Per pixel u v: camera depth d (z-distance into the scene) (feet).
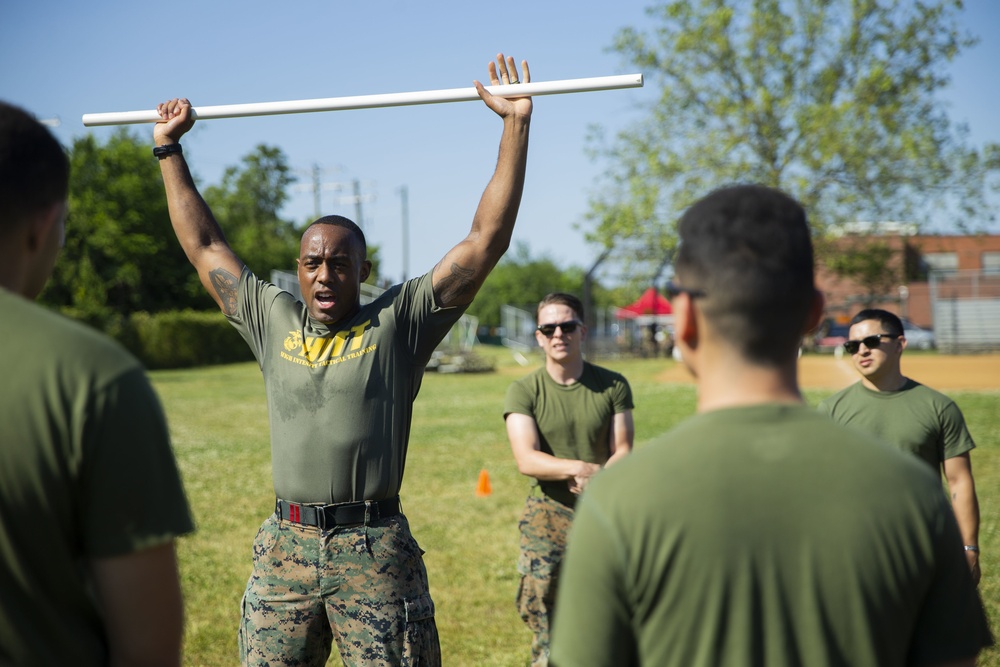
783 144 90.74
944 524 4.35
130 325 117.50
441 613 17.63
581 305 13.52
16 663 4.63
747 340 4.49
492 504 27.58
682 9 91.56
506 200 9.47
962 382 64.08
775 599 4.18
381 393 9.52
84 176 143.33
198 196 10.68
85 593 4.87
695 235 4.64
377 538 9.31
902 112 89.51
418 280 9.97
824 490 4.27
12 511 4.58
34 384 4.60
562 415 13.19
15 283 5.04
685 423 4.62
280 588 9.37
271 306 10.11
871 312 12.31
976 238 95.66
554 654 4.38
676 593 4.24
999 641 14.96
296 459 9.40
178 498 5.01
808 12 91.15
